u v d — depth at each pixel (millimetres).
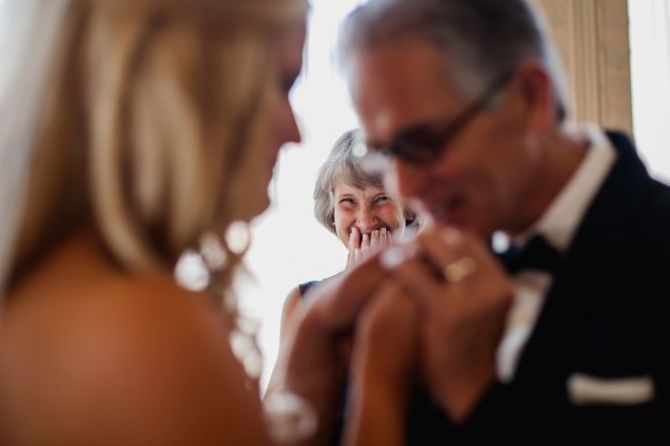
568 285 1404
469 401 1376
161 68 1110
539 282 1495
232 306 1332
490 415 1414
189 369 1036
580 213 1462
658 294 1362
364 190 3061
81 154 1139
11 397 1060
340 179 3100
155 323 1045
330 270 3855
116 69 1103
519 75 1452
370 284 1514
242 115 1167
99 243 1125
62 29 1138
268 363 3584
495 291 1363
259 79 1164
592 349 1362
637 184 1465
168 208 1120
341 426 1533
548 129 1495
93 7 1136
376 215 3053
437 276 1413
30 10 1161
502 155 1445
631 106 4879
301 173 3752
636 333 1349
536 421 1382
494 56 1437
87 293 1069
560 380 1372
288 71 1239
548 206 1502
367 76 1438
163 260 1136
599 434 1346
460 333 1366
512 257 1530
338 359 1545
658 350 1346
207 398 1036
